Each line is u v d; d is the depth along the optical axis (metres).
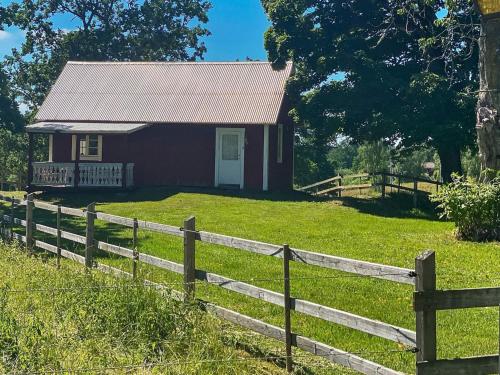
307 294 9.81
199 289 9.88
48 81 48.72
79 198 24.41
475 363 5.28
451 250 13.92
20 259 11.95
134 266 9.65
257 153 27.11
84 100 29.19
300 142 46.34
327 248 14.00
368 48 24.75
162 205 21.86
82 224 18.39
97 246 10.99
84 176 25.62
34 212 21.14
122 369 6.15
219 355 6.62
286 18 24.75
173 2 50.03
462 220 15.38
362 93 23.36
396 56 25.91
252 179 27.16
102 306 7.56
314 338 7.71
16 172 54.28
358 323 5.91
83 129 25.83
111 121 27.80
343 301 9.41
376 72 23.28
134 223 9.86
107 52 48.81
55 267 11.54
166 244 14.50
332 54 23.70
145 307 7.39
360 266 5.88
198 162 27.72
